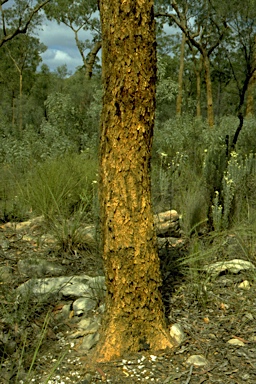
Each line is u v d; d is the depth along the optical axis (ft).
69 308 11.63
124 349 9.48
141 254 9.39
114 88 9.04
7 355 9.77
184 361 9.28
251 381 8.64
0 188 23.03
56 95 47.60
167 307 11.41
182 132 34.68
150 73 9.12
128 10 8.80
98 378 8.89
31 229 17.37
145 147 9.30
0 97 120.26
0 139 38.27
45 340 10.36
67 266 14.26
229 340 10.02
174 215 17.37
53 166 22.97
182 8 57.21
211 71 93.56
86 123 46.78
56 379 8.96
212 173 18.54
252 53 29.73
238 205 17.70
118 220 9.29
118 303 9.50
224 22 30.96
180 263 13.46
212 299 11.85
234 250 14.97
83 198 18.56
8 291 12.20
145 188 9.40
